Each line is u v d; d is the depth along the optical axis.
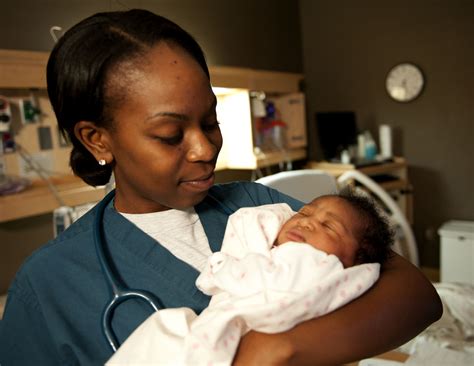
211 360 0.53
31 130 1.72
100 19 0.67
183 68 0.62
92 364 0.67
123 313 0.69
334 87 3.64
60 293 0.73
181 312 0.62
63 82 0.67
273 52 3.23
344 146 3.35
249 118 2.55
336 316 0.59
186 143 0.64
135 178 0.68
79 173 0.82
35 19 1.68
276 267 0.68
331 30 3.54
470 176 3.12
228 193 0.94
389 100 3.38
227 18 2.70
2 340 0.75
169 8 2.19
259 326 0.58
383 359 1.08
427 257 3.42
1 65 1.51
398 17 3.22
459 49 3.02
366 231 0.83
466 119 3.07
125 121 0.63
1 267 1.68
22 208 1.54
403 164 3.17
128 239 0.77
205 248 0.80
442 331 1.50
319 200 0.90
